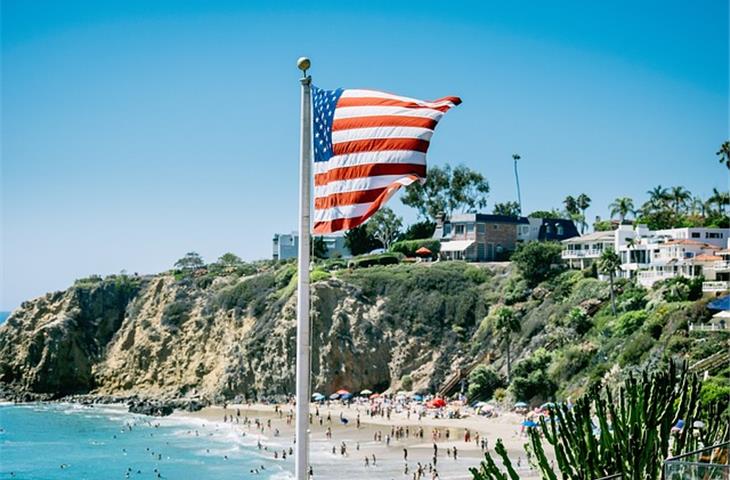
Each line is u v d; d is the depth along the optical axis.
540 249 151.38
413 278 161.50
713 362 92.50
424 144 22.23
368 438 116.94
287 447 119.00
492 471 25.11
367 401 145.00
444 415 126.56
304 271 21.69
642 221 186.50
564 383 118.12
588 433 24.86
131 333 186.25
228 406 156.50
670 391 26.23
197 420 146.62
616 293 131.38
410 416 129.62
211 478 99.12
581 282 139.38
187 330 180.38
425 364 148.75
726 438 26.53
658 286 124.62
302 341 21.23
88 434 134.38
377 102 22.61
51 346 181.75
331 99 22.78
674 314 109.50
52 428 141.00
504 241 179.38
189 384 169.62
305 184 22.25
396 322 155.88
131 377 179.12
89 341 187.62
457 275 160.50
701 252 133.62
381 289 161.88
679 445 25.39
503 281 155.50
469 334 150.50
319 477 93.50
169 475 101.50
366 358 152.12
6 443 126.44
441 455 102.56
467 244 176.12
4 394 178.00
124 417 153.25
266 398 155.75
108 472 104.44
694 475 17.78
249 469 103.81
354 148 22.42
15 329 189.00
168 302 187.38
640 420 24.53
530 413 113.44
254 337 163.00
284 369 156.00
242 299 176.75
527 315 142.00
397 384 148.50
